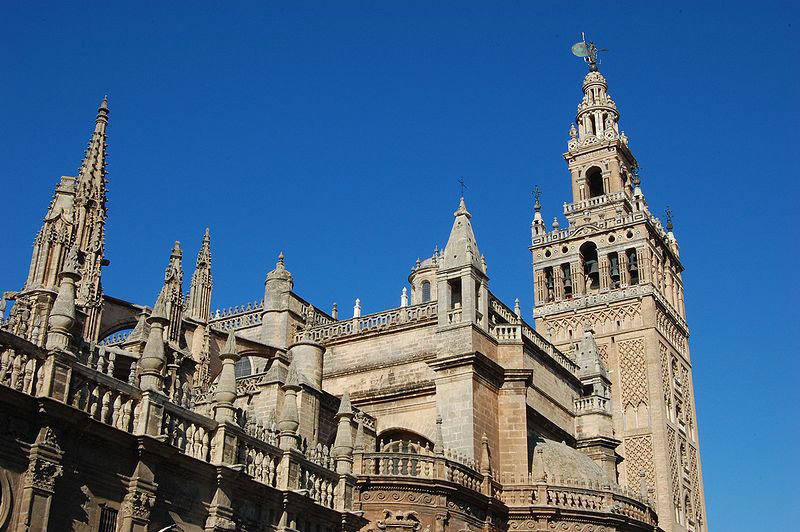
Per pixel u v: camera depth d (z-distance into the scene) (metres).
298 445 31.75
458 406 46.47
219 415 27.84
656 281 79.25
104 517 22.92
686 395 80.75
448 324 48.44
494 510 45.03
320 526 31.45
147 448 24.02
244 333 62.62
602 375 59.84
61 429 21.83
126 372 38.56
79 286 38.16
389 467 41.69
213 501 26.47
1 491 20.34
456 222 51.16
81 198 39.28
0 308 30.33
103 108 41.69
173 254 47.06
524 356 51.34
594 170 86.62
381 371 52.34
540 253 82.69
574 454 51.22
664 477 70.81
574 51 94.00
